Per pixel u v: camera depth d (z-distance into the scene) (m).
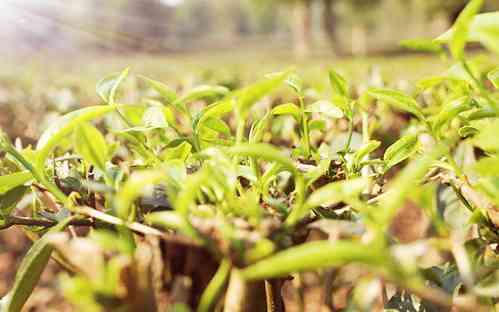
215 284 0.40
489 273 0.50
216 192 0.45
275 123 1.02
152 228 0.46
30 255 0.50
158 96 1.39
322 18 27.44
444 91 1.05
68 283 0.36
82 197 0.60
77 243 0.39
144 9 35.38
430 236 0.86
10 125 1.81
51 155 0.73
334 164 0.62
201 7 45.50
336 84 0.64
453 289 0.51
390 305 0.54
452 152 0.64
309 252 0.34
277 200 0.49
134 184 0.39
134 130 0.57
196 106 1.32
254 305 0.44
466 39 0.42
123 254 0.40
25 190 0.60
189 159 0.60
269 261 0.35
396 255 0.36
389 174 0.86
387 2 26.06
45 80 3.23
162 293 0.43
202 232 0.41
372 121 0.97
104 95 0.58
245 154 0.46
